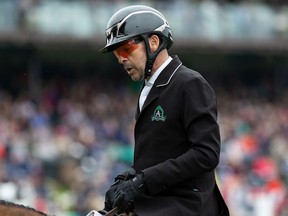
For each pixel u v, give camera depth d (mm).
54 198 37062
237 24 75688
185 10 73000
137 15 12922
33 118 52500
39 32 66938
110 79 71875
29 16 66750
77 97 63219
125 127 54375
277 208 39062
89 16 68375
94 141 48781
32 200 33906
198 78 12766
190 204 12719
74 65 72125
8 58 68625
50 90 64250
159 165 12508
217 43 74188
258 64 80312
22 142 44688
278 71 80688
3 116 52156
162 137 12836
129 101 63625
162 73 12953
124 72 72562
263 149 54438
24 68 69438
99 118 56812
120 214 12711
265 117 68188
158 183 12461
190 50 74000
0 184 34938
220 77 79562
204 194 12820
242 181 40812
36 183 38031
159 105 12852
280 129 65812
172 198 12734
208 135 12516
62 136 48094
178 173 12422
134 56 12867
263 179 42094
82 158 43656
